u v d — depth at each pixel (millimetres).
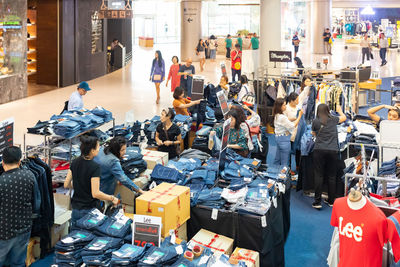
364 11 31828
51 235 5504
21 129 10781
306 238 6094
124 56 23625
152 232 4309
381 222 3809
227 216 4910
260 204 4918
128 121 7914
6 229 4551
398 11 38094
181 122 8203
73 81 17875
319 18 29766
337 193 7211
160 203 4578
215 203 5035
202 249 4391
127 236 4445
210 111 8711
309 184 7473
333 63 24344
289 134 7422
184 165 6102
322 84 10508
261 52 12828
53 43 17016
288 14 41688
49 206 5211
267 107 11062
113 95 15531
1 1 13430
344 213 3982
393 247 3773
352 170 6008
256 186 5395
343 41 41500
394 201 4609
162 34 44188
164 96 15484
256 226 4773
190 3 25516
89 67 19000
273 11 12484
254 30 33938
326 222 6559
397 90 11703
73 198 4949
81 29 18094
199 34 25984
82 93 8297
